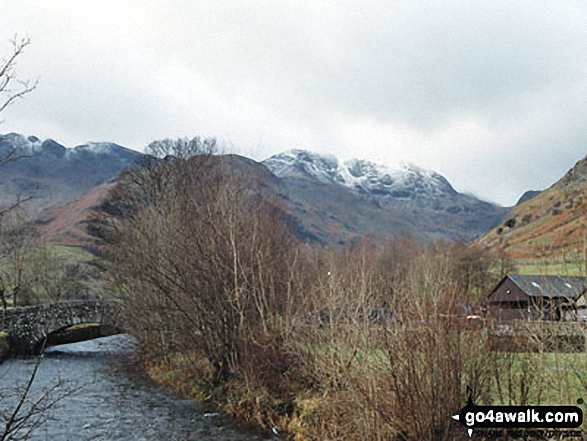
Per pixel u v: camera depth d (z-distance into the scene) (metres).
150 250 24.31
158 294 25.97
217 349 21.23
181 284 22.31
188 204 29.45
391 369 11.01
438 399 11.09
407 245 74.62
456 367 11.30
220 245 21.08
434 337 11.18
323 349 15.98
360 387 11.97
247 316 20.59
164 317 25.30
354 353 12.91
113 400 21.14
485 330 12.26
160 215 29.02
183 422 17.94
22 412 17.72
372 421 11.66
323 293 16.12
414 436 10.92
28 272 41.88
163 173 40.53
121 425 17.52
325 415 14.93
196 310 21.62
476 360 12.06
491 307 13.34
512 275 34.59
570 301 11.30
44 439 15.49
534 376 12.47
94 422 17.72
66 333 40.22
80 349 37.16
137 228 27.97
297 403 16.78
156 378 25.62
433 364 11.12
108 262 36.22
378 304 14.10
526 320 11.93
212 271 20.80
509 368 12.27
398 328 11.29
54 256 53.78
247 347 19.12
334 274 16.28
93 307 36.41
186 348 23.75
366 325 12.32
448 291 12.03
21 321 31.84
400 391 11.16
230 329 20.55
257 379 18.48
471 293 15.09
